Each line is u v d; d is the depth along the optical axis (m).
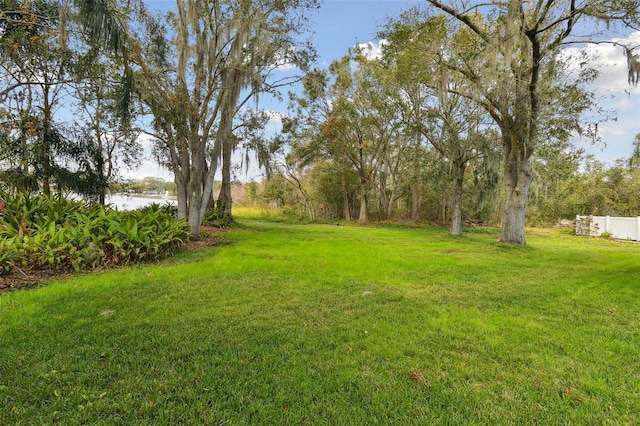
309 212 23.86
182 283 5.10
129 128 10.84
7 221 6.37
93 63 8.46
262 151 15.90
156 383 2.37
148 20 8.92
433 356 2.88
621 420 2.09
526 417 2.10
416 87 15.80
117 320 3.49
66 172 10.55
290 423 2.01
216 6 9.70
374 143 22.59
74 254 5.58
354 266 6.79
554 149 11.62
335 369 2.63
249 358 2.78
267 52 10.11
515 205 11.73
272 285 5.11
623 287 5.41
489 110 11.66
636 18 8.06
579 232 17.88
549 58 10.15
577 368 2.71
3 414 1.98
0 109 8.55
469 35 11.27
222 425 1.97
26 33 7.37
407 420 2.06
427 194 22.84
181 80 9.45
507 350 3.01
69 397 2.17
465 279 5.88
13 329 3.15
